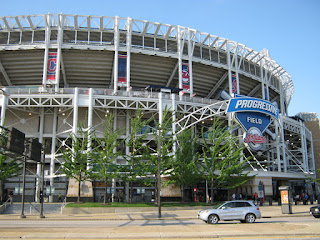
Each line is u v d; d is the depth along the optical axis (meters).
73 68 52.47
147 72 54.97
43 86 46.94
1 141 36.66
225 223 21.84
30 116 48.84
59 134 47.78
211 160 39.03
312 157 73.50
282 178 52.53
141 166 37.25
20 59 50.47
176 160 38.06
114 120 49.03
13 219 27.09
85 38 51.53
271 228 16.72
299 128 63.59
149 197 48.19
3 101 43.16
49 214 32.47
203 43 55.62
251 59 61.78
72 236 14.39
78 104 44.31
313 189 59.66
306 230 15.74
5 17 49.22
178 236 14.27
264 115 48.66
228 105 45.03
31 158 28.77
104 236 14.38
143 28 52.09
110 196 44.62
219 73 58.44
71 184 40.97
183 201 39.41
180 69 52.66
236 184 38.22
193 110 48.53
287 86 79.31
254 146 46.53
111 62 52.06
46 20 49.16
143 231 16.12
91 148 43.28
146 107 45.78
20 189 46.31
